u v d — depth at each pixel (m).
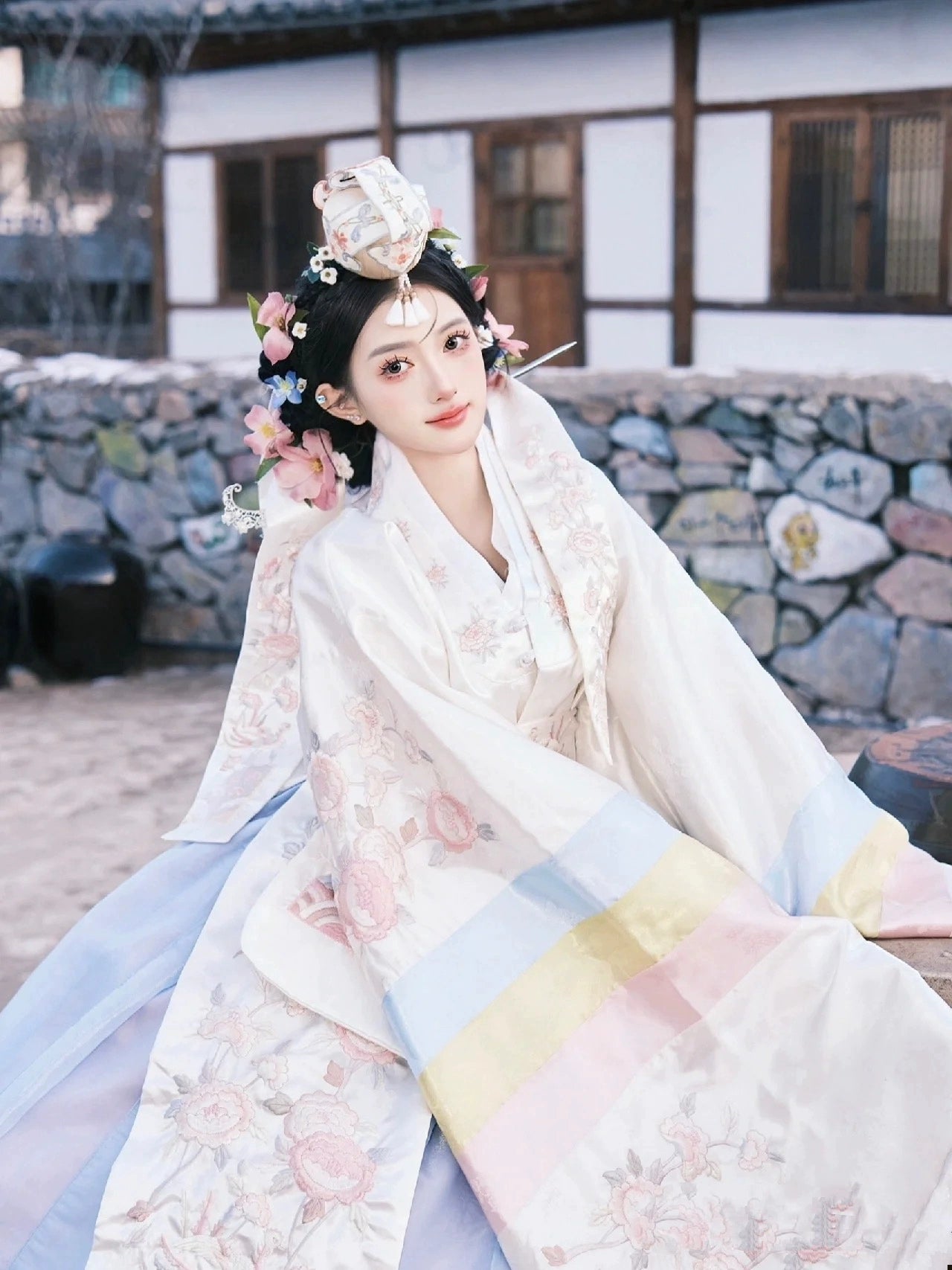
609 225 7.95
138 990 1.64
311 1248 1.42
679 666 1.67
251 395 5.95
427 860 1.56
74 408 6.24
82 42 8.52
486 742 1.53
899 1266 1.36
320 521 1.76
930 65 6.95
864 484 4.80
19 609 6.16
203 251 9.27
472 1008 1.49
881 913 1.61
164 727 5.37
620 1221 1.42
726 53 7.44
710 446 5.02
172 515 6.21
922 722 4.84
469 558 1.63
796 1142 1.45
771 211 7.49
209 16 7.92
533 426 1.71
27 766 4.93
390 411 1.61
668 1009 1.52
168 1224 1.46
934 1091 1.41
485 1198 1.41
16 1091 1.59
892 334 7.30
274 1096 1.50
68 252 12.57
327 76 8.57
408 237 1.54
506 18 7.75
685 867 1.53
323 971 1.56
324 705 1.57
